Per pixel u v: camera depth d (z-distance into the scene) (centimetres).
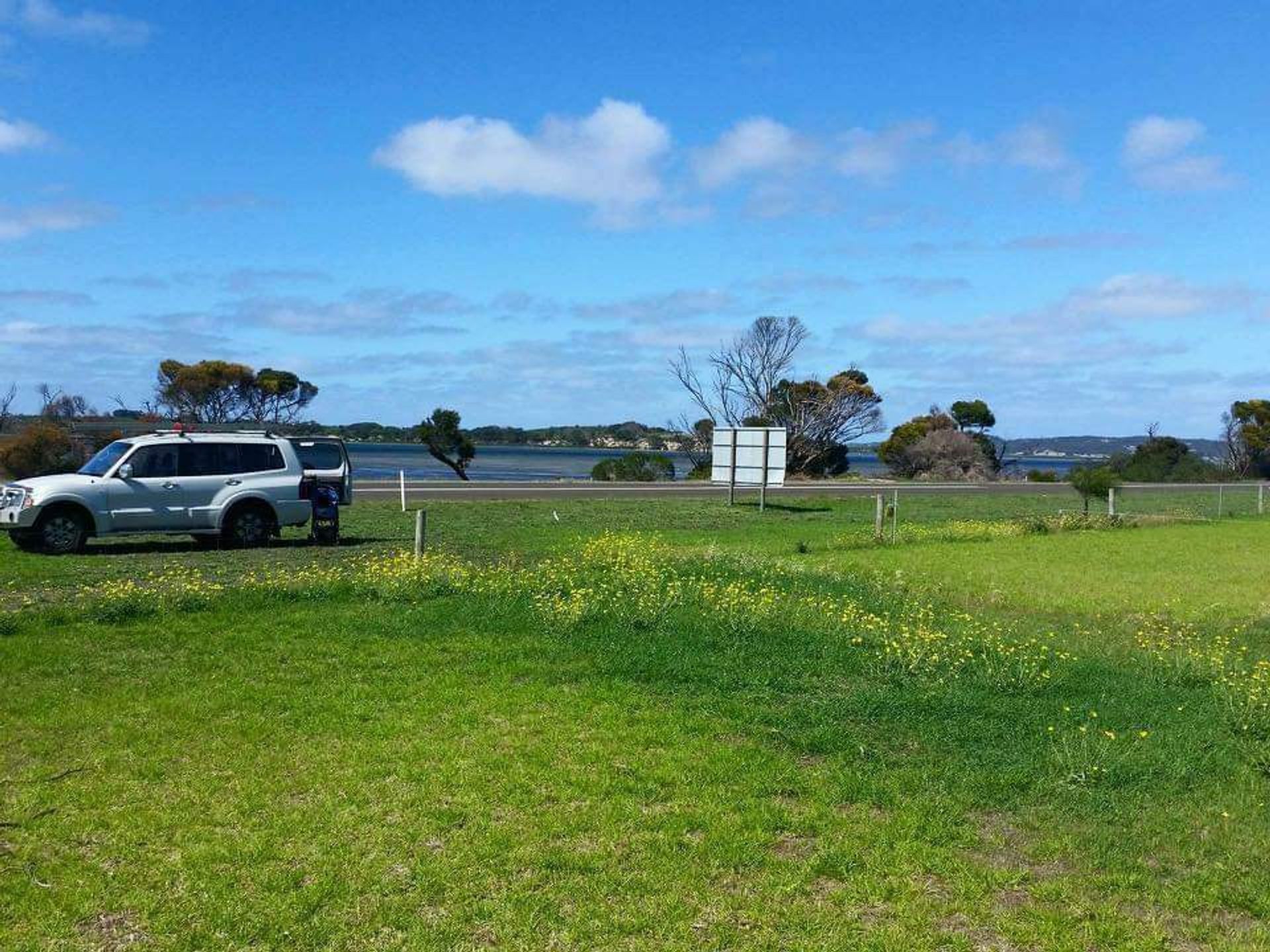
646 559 1773
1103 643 1326
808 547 2434
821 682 1035
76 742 800
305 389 5953
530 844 625
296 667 1041
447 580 1459
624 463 5744
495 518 2852
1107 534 3005
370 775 735
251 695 934
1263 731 912
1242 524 3506
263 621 1244
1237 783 774
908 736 866
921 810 697
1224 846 657
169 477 1905
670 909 552
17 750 779
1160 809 717
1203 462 7438
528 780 729
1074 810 711
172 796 694
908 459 7125
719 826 658
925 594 1683
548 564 1730
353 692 948
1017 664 1112
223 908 542
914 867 610
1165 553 2488
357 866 591
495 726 860
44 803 679
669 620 1281
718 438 3725
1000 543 2648
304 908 542
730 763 777
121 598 1270
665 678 1034
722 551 2012
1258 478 7812
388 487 3728
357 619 1258
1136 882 600
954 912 559
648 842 632
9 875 577
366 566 1605
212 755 776
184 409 5575
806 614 1353
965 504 4134
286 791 705
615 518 3014
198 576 1437
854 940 525
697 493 4100
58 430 4022
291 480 2000
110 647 1105
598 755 787
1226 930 551
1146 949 523
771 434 3500
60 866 587
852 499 4081
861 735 865
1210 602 1709
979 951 521
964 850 643
